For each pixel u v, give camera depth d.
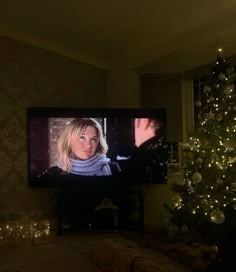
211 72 3.83
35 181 4.51
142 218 4.73
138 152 4.66
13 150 4.69
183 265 3.14
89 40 4.67
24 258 3.47
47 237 4.41
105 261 2.34
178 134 5.21
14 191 4.67
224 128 3.53
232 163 3.41
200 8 3.56
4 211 4.59
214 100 3.67
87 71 5.30
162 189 5.03
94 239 4.34
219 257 2.84
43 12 4.04
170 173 4.99
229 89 3.42
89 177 4.59
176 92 5.27
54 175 4.54
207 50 4.30
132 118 4.66
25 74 4.81
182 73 5.24
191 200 3.73
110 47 4.85
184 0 3.42
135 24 4.09
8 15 4.21
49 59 5.00
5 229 4.24
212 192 3.51
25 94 4.80
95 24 4.19
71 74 5.16
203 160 3.73
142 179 4.67
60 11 3.96
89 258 3.32
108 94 5.41
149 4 3.58
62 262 3.27
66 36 4.63
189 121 5.21
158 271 1.81
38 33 4.64
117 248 2.27
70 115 4.56
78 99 5.20
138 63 4.96
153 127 4.69
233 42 4.02
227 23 3.60
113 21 4.06
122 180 4.64
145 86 5.36
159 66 5.01
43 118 4.52
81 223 4.79
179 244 3.71
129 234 4.56
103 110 4.61
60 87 5.07
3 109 4.64
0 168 4.61
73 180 4.57
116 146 4.63
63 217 4.78
